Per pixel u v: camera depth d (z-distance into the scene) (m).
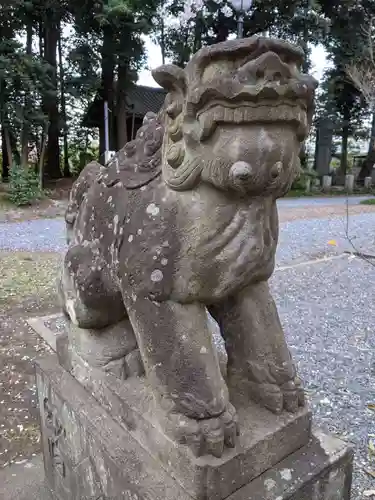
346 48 11.89
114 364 1.06
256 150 0.70
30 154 12.54
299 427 0.94
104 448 0.95
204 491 0.80
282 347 0.97
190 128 0.73
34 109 9.37
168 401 0.85
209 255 0.79
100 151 12.02
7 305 3.12
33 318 2.73
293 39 10.02
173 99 0.77
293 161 0.75
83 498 1.13
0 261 4.34
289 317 2.92
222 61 0.69
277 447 0.90
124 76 11.21
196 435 0.81
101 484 1.01
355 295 3.36
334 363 2.29
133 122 12.57
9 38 9.30
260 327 0.96
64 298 1.12
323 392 2.01
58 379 1.22
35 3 9.57
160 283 0.82
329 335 2.64
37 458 1.58
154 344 0.84
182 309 0.84
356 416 1.81
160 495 0.81
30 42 10.02
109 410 1.04
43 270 4.04
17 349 2.43
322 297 3.32
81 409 1.07
